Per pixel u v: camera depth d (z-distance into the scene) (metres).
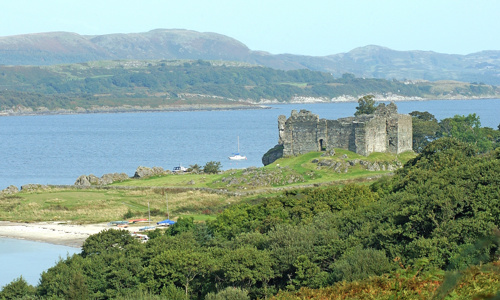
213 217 189.50
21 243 174.25
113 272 120.19
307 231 130.62
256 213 162.00
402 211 123.50
